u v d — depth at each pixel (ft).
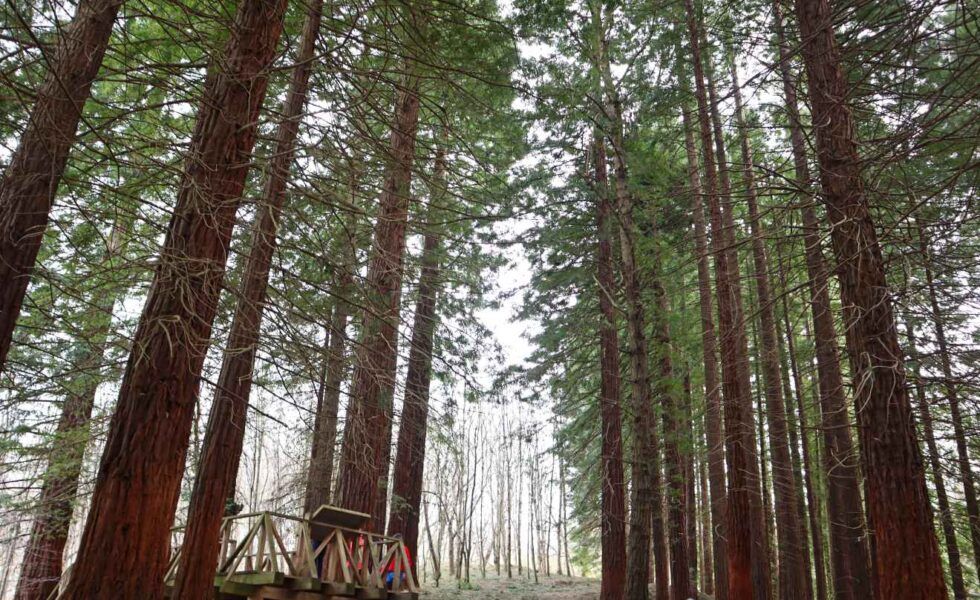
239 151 19.61
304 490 45.42
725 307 44.70
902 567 22.24
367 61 27.78
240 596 27.81
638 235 41.65
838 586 46.47
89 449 38.37
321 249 23.26
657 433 46.32
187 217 18.16
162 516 15.84
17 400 31.14
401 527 47.37
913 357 27.17
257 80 20.38
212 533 21.16
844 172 27.12
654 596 68.54
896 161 24.31
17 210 18.24
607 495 48.21
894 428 23.68
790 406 62.23
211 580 20.83
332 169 23.70
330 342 28.17
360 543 31.50
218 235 18.38
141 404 16.20
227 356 23.04
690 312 56.95
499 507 133.49
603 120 41.52
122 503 15.29
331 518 28.78
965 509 46.80
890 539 22.75
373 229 27.35
